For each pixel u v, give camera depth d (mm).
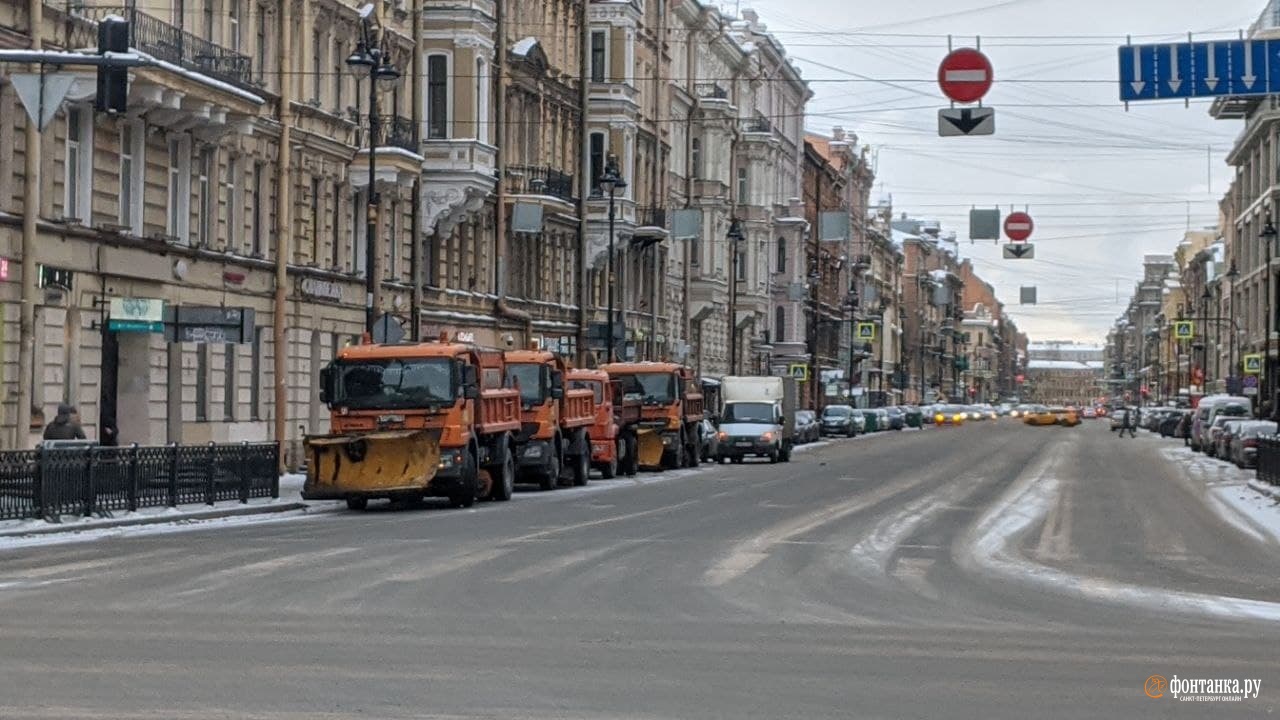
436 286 66125
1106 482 57250
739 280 120000
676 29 103375
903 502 43562
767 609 20156
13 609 19156
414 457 38469
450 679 14516
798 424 99875
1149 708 13570
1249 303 120000
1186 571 26562
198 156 47031
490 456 42875
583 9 81562
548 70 78125
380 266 60281
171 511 35094
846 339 169375
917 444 103250
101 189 41469
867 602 21172
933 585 23422
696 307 108250
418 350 39156
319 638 16984
